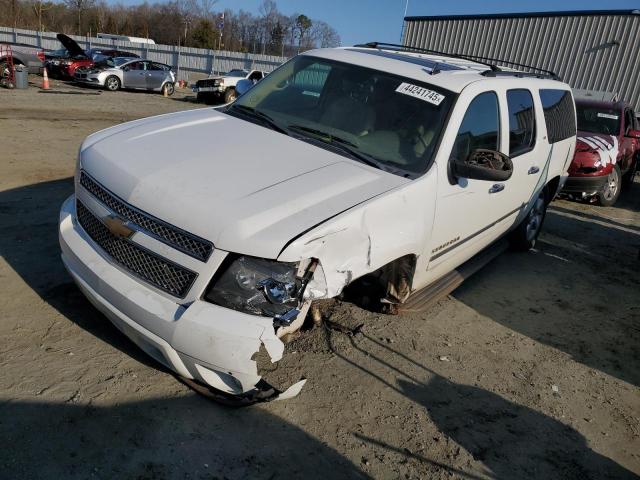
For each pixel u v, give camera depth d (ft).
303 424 9.61
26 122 34.58
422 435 9.90
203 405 9.55
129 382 9.77
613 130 31.96
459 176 12.00
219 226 8.52
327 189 9.82
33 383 9.37
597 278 19.83
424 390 11.24
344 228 9.22
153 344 8.91
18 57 64.90
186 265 8.65
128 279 9.23
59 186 20.79
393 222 10.39
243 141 11.30
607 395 12.33
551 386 12.29
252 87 14.96
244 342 8.34
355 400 10.48
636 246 24.64
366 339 12.66
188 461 8.35
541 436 10.49
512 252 21.24
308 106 13.21
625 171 33.78
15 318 11.17
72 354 10.30
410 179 11.04
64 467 7.86
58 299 12.12
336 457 9.02
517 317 15.65
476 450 9.78
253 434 9.14
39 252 14.42
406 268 11.89
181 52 117.80
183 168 9.78
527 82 17.03
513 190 16.14
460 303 15.94
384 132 12.12
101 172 10.10
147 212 9.08
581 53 56.54
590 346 14.56
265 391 9.47
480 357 13.02
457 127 12.29
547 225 26.08
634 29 53.06
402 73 13.26
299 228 8.73
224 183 9.43
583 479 9.57
